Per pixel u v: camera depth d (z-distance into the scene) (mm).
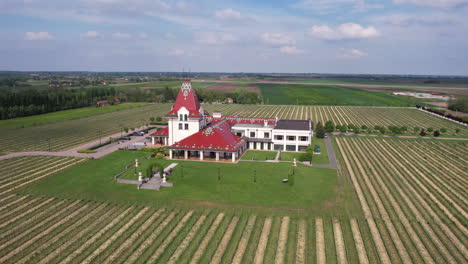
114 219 63750
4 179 86562
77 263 49875
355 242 55969
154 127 168375
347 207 69688
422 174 94375
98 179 86250
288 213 66562
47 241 55938
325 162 105062
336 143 136625
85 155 111188
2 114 190750
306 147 118000
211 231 59156
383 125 184875
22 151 118000
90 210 67688
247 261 50531
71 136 146625
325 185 83000
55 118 198625
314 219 64188
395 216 65875
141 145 124375
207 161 103062
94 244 54938
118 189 79125
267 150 119875
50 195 75375
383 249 53906
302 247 54438
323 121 198000
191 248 53750
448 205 72312
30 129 163500
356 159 110188
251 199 73312
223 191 77938
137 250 53188
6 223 62094
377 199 74375
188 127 113875
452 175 94062
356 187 82062
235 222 62688
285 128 121125
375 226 61656
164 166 97625
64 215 65438
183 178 86812
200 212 66688
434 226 62094
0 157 108000
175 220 63281
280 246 54625
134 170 93438
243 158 107812
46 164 100625
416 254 52562
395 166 102375
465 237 58438
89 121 190125
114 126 173625
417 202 73312
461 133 162000
